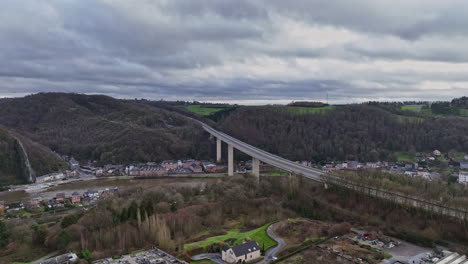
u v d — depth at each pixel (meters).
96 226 166.25
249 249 132.38
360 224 165.25
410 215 163.25
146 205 180.25
